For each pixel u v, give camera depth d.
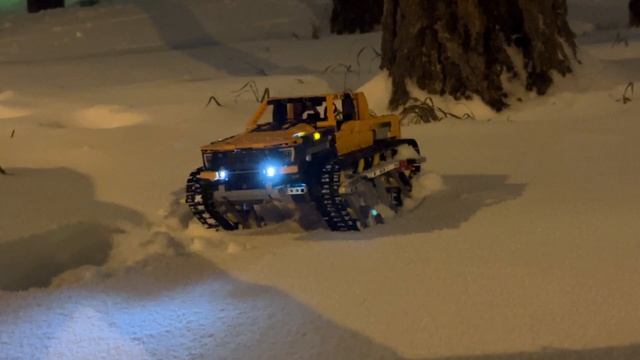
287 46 19.50
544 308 4.81
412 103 11.64
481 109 11.54
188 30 22.00
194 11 23.38
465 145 9.85
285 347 4.54
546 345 4.33
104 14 23.20
